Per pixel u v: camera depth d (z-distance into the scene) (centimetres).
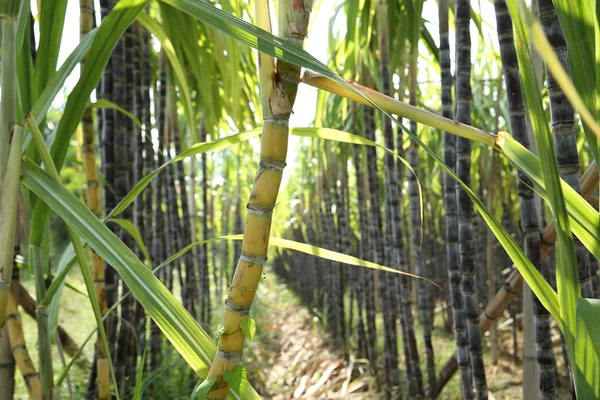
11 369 137
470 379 220
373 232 417
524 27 61
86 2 143
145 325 353
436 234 635
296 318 905
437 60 335
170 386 333
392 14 308
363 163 505
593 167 124
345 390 465
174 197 428
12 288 134
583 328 62
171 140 417
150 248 348
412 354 345
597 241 68
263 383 490
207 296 552
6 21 86
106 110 214
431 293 615
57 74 107
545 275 275
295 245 97
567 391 380
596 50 60
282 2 71
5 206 83
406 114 76
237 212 645
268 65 72
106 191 217
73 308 521
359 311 520
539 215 171
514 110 145
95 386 237
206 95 266
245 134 101
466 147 190
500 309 220
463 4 187
